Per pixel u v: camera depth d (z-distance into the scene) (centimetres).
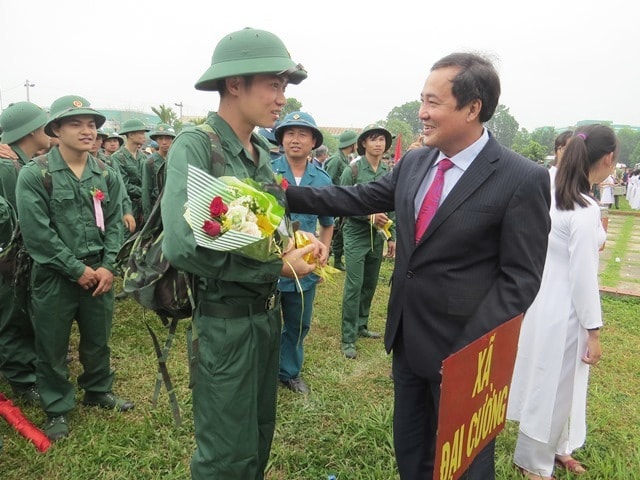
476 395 155
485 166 189
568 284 265
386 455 294
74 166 316
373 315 564
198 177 155
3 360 350
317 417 337
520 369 279
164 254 170
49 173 301
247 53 182
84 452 293
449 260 194
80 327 327
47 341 306
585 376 282
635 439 324
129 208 590
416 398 222
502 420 180
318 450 301
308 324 372
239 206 158
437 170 201
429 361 201
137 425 321
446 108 181
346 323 452
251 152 205
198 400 195
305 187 239
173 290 191
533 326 272
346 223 448
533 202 184
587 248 253
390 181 237
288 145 364
